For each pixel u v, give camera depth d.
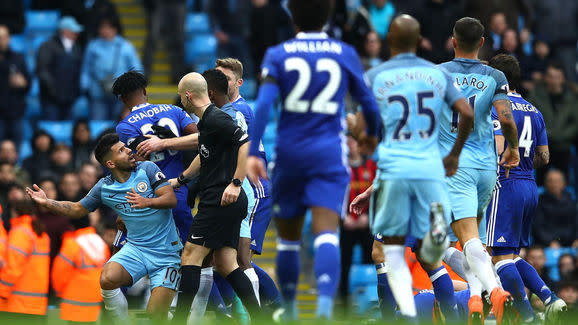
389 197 18.91
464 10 50.94
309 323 19.88
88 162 43.81
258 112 17.53
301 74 17.77
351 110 42.72
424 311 23.83
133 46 56.72
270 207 25.95
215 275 25.02
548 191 44.59
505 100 22.12
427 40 48.97
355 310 35.91
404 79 18.97
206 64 55.78
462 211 21.77
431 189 18.73
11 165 38.22
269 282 24.53
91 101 51.50
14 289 27.02
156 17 54.12
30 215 27.62
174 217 24.45
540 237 43.81
